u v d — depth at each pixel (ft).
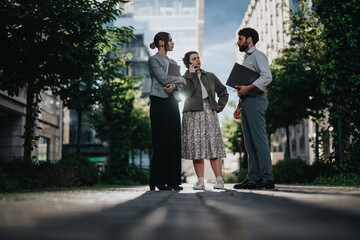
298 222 3.13
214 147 14.78
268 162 14.33
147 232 2.76
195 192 11.41
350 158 27.68
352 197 5.55
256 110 14.53
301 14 39.68
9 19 20.61
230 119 81.41
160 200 7.04
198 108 14.87
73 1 22.38
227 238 2.41
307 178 38.01
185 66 15.97
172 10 114.21
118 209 4.92
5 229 2.95
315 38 38.86
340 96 28.19
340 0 27.63
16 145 50.83
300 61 40.50
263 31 108.88
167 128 15.06
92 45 23.62
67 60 22.98
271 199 6.30
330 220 3.19
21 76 24.12
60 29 22.38
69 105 37.96
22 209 4.69
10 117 51.11
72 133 124.36
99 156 122.93
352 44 27.40
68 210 4.65
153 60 15.24
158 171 14.79
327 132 32.96
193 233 2.67
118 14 24.27
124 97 48.91
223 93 15.98
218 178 15.06
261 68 14.76
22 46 21.26
